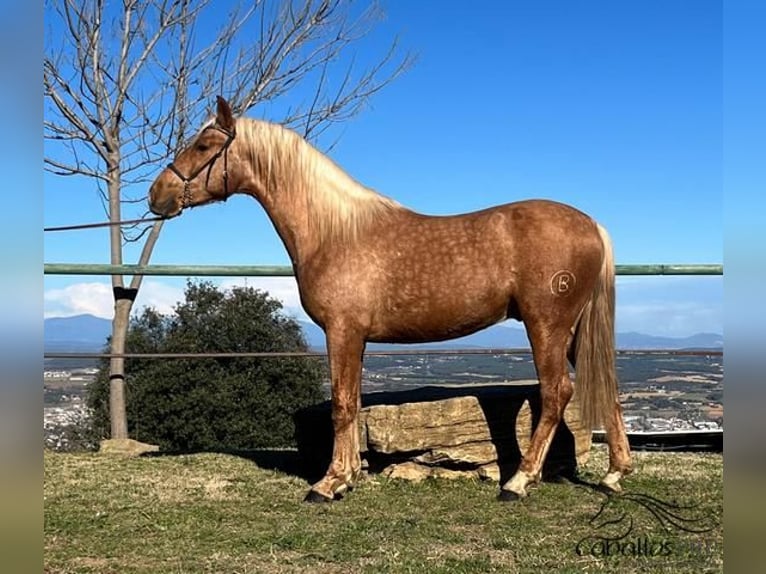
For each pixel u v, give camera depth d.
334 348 4.09
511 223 4.04
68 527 3.59
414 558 3.04
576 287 3.99
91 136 7.46
